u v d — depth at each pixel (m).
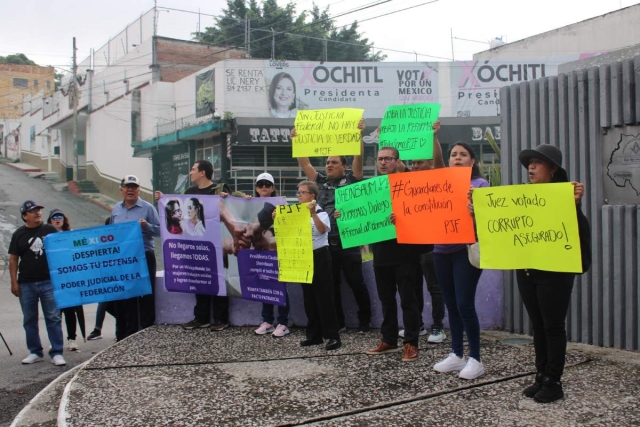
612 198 5.46
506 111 6.41
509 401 3.96
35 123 46.09
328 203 6.20
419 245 5.11
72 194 33.09
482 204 4.13
